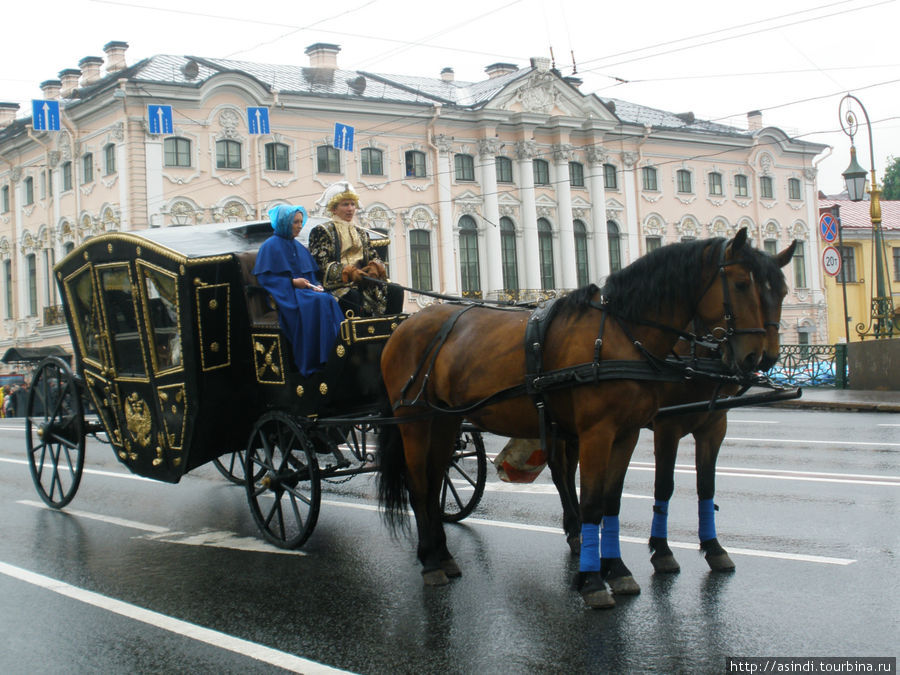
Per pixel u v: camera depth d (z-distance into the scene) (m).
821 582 6.25
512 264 40.66
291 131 35.50
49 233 37.97
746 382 6.40
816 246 48.75
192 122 33.53
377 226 37.28
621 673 4.90
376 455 7.62
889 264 52.28
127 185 32.59
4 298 42.38
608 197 42.69
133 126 32.66
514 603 6.15
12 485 12.20
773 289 5.92
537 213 40.84
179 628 5.91
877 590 6.02
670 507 8.84
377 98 36.94
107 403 9.38
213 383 8.09
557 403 6.31
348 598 6.44
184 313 7.89
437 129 38.59
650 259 6.16
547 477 11.17
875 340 22.05
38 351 35.75
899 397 19.78
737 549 7.23
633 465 11.61
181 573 7.27
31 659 5.41
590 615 5.82
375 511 9.49
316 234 8.45
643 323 6.07
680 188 44.72
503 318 6.81
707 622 5.59
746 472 10.71
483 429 6.99
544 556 7.32
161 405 8.48
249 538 8.48
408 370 7.25
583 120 41.47
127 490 11.48
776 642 5.22
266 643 5.58
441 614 6.00
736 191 46.44
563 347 6.21
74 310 9.64
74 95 37.12
